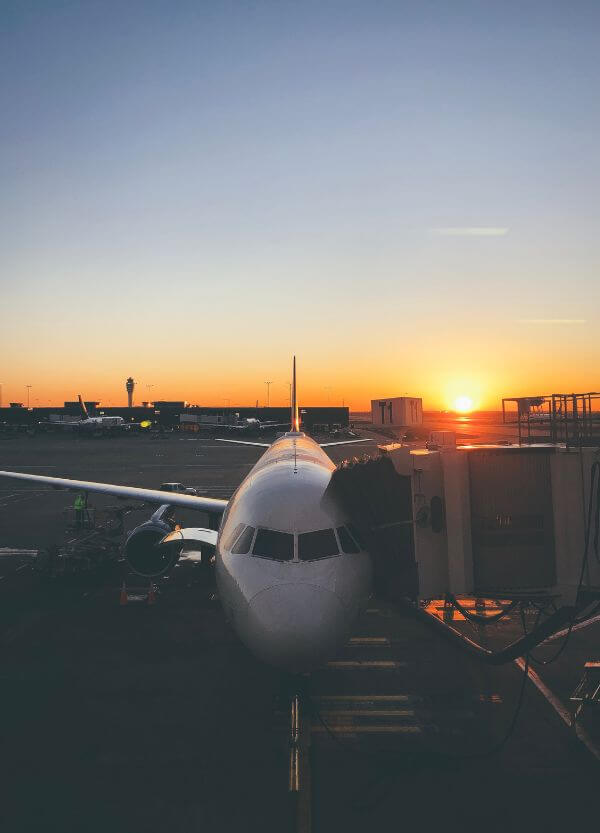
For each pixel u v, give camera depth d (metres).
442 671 11.54
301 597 8.18
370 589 9.39
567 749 8.72
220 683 11.02
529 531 9.09
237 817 7.22
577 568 8.95
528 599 9.10
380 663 11.95
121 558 20.61
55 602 16.16
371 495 9.83
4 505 33.03
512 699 10.34
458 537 9.06
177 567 19.77
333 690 10.71
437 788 7.79
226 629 14.01
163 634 13.69
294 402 28.00
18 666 11.88
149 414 136.75
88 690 10.76
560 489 9.05
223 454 65.19
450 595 9.80
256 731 9.27
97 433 104.25
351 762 8.40
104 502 33.94
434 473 9.17
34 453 66.00
